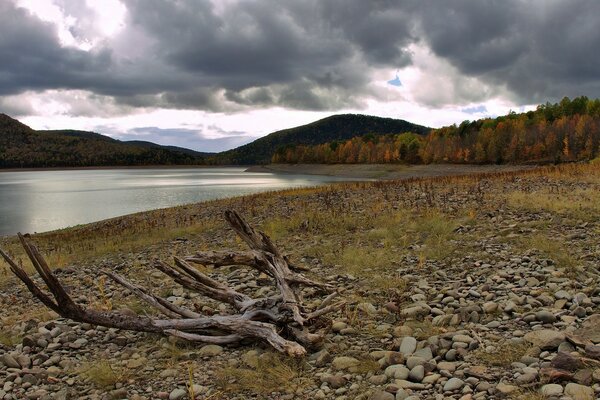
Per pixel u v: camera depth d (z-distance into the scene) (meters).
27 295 11.58
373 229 15.45
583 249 10.21
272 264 8.02
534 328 6.05
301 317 6.45
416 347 5.89
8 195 71.44
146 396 5.27
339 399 4.80
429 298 8.02
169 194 66.12
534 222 13.62
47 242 22.50
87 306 9.53
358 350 6.05
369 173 126.56
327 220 17.61
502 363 5.09
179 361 6.21
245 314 6.83
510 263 9.62
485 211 16.70
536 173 32.81
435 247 11.66
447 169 117.31
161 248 16.77
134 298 10.02
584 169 32.09
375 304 7.92
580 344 5.06
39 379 5.94
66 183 109.81
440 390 4.68
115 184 101.19
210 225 20.80
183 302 9.31
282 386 5.23
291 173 161.25
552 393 4.20
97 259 15.92
